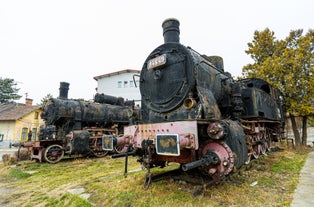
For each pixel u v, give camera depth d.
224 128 3.29
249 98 5.87
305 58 12.37
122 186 3.84
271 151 9.95
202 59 4.67
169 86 4.32
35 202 3.76
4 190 4.79
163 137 3.09
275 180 4.38
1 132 22.27
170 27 5.06
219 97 4.88
